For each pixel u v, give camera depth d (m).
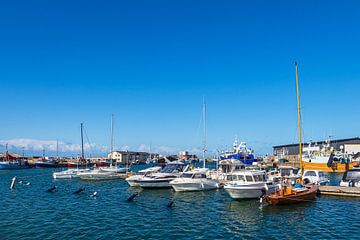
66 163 141.62
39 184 57.56
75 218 27.50
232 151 68.50
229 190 34.44
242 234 22.42
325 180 47.22
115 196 40.69
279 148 173.00
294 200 32.19
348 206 31.70
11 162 131.75
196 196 39.47
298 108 42.28
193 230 23.48
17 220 26.70
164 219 27.02
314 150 98.56
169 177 47.53
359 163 80.69
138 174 55.09
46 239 21.28
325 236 21.86
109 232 22.95
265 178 37.66
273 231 23.12
